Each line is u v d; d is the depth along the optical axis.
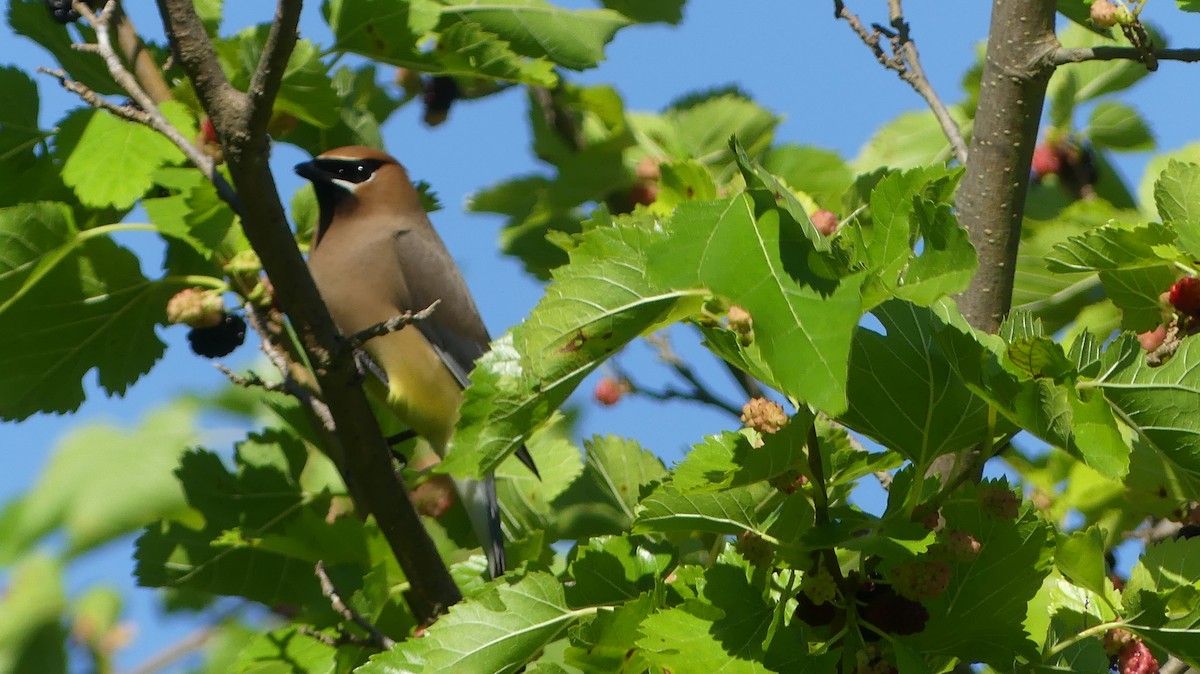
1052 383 5.68
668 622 5.77
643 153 10.68
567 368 5.59
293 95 9.50
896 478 6.12
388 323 7.88
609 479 9.92
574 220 10.68
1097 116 10.52
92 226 9.70
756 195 4.95
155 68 9.56
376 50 9.55
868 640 5.93
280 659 8.49
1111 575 8.38
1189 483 6.14
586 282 5.51
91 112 9.24
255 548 9.30
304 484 9.95
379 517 8.37
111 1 7.94
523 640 6.28
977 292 8.15
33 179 9.52
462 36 9.63
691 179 8.92
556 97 11.01
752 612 5.82
